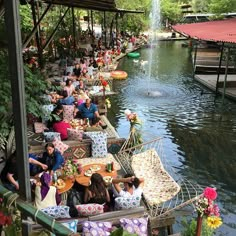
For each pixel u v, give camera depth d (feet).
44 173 15.84
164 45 109.19
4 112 14.79
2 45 18.78
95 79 44.93
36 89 18.16
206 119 39.11
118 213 13.53
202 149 31.01
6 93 14.46
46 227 6.22
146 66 72.08
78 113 29.04
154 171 21.16
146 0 120.67
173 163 28.17
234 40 39.81
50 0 32.32
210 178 25.84
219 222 13.75
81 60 54.60
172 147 31.14
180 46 106.83
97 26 126.31
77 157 21.71
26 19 46.16
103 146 21.88
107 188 17.43
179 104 44.68
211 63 65.72
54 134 21.62
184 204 17.11
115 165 21.07
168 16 136.15
